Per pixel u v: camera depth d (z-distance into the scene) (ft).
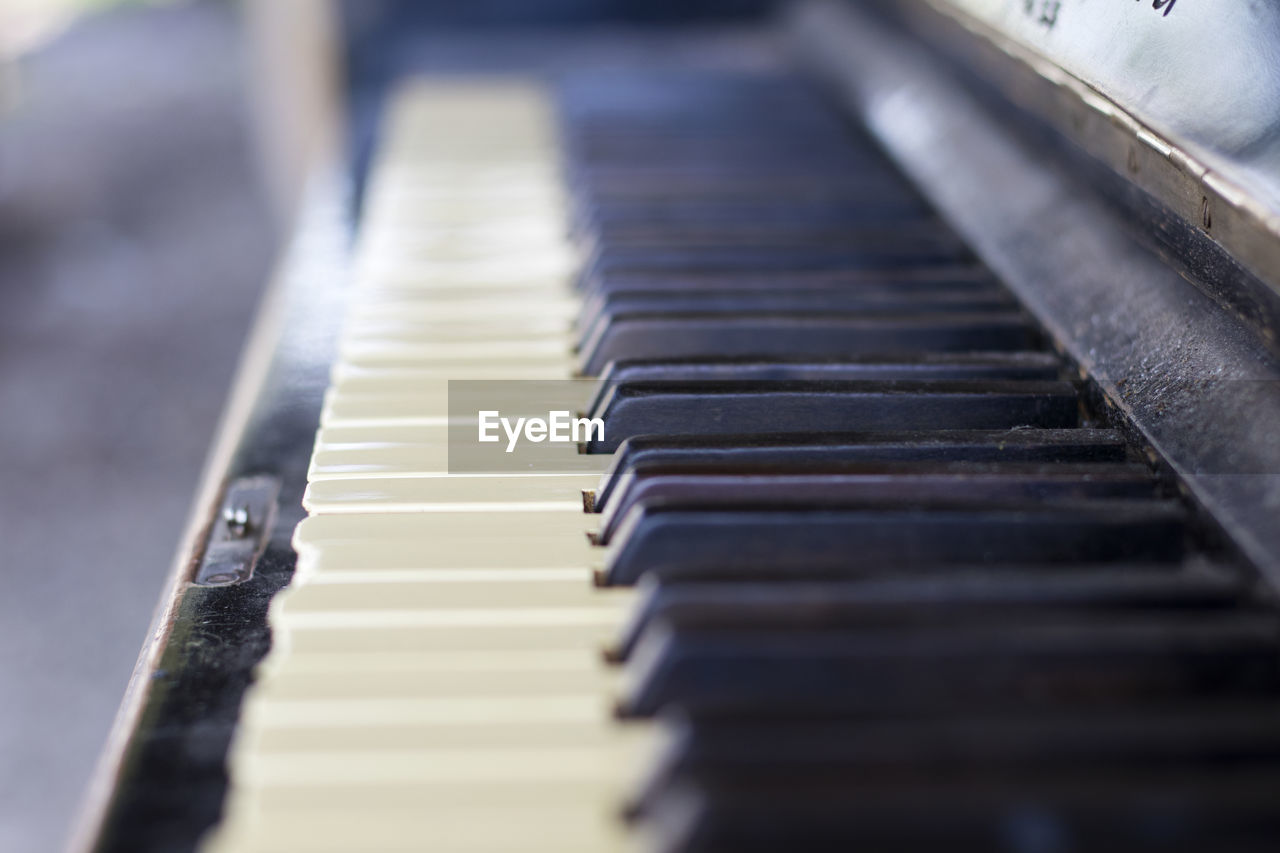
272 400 1.58
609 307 1.61
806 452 1.33
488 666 1.18
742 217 1.92
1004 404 1.42
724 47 3.29
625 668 1.18
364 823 1.09
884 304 1.64
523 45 3.33
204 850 1.12
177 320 4.53
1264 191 1.23
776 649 1.12
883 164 2.12
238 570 1.34
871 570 1.19
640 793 1.09
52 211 5.65
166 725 1.19
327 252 1.92
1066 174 1.70
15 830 2.32
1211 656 1.12
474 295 1.73
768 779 1.07
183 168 6.28
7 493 3.41
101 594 3.01
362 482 1.36
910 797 1.05
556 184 2.12
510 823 1.09
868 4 2.55
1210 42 1.32
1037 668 1.12
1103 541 1.24
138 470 3.55
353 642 1.20
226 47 9.11
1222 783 1.06
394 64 3.29
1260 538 1.21
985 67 1.77
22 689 2.69
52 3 10.40
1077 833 1.05
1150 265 1.50
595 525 1.31
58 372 4.11
